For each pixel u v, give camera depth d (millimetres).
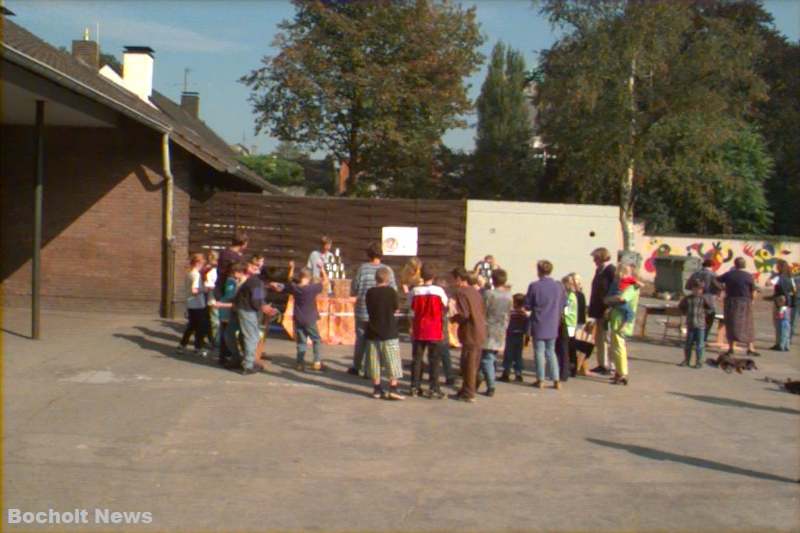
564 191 39625
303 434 8266
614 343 11320
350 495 6617
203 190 16234
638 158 31141
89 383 9891
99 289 15398
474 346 9906
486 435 8500
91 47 24797
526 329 11117
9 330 13016
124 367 10812
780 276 15594
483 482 7039
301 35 30141
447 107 31594
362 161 32312
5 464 6988
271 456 7547
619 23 30438
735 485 7121
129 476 6855
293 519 6055
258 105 30844
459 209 15008
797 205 40969
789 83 42281
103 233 15367
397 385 10422
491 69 51844
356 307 11047
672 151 32344
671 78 30859
